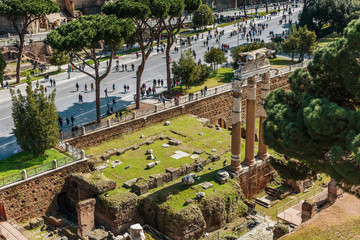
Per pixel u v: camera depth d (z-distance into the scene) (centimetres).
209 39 10256
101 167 4534
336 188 3869
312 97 3225
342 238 2900
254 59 4112
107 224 3922
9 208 3934
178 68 6838
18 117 4272
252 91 4325
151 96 6644
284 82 7362
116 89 6944
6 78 7544
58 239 3862
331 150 2883
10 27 9881
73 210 4356
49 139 4356
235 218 4166
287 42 8388
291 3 15688
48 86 7069
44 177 4131
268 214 4359
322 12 10300
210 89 6475
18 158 4394
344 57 3062
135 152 4925
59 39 4906
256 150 5162
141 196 4003
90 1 11544
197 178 4306
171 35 6512
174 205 3834
